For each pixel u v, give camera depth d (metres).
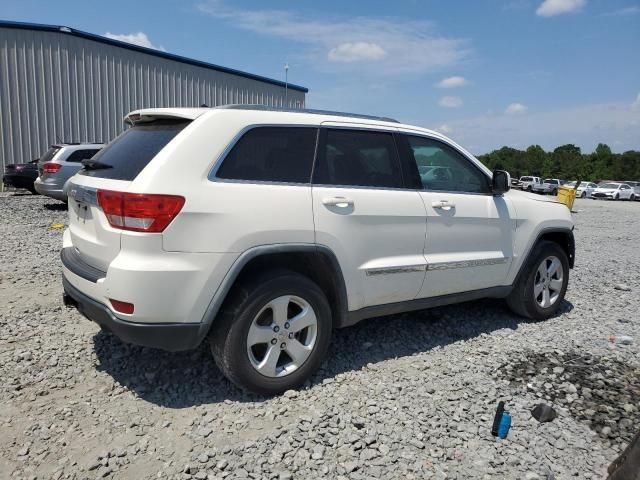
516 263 5.08
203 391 3.60
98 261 3.39
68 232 4.17
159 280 3.08
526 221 5.13
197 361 4.04
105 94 20.34
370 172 4.09
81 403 3.39
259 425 3.19
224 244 3.23
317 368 3.76
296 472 2.74
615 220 19.61
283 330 3.53
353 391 3.67
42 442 2.95
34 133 18.78
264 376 3.47
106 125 20.53
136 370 3.88
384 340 4.66
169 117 3.56
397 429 3.17
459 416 3.35
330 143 3.91
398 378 3.90
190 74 23.06
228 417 3.27
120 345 4.30
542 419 3.34
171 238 3.11
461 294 4.73
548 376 3.99
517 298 5.30
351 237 3.81
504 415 3.17
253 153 3.51
